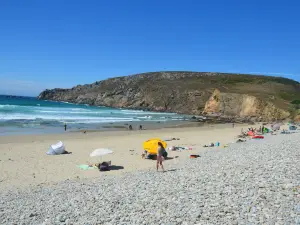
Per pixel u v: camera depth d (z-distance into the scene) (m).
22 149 28.14
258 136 36.66
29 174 19.25
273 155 17.38
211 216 8.75
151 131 48.25
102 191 13.17
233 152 22.39
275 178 11.93
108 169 20.94
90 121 61.97
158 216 9.16
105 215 9.70
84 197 12.26
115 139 37.09
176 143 34.53
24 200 12.66
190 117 94.38
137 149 30.00
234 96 100.62
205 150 28.38
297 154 16.78
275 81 146.62
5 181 17.47
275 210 8.73
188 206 9.79
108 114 87.88
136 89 156.88
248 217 8.44
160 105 135.88
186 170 16.69
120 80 187.00
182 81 161.88
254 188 10.98
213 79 158.88
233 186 11.48
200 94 129.50
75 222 9.29
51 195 13.38
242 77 156.75
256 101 92.69
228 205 9.48
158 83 160.38
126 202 10.92
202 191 11.33
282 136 35.78
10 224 9.52
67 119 63.00
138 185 13.76
